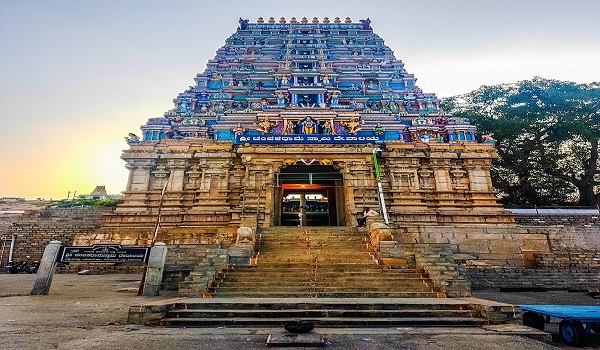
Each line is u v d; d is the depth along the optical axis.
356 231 18.20
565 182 35.22
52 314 8.00
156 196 24.42
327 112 27.56
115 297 11.01
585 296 13.20
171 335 6.34
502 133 36.50
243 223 18.05
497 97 46.00
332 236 17.34
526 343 5.94
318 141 24.22
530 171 36.34
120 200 27.42
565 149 35.50
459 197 24.72
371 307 8.28
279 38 42.38
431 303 8.38
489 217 23.88
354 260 13.52
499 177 37.03
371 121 29.23
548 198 35.75
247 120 29.22
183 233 19.70
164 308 7.59
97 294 11.65
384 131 28.58
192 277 10.70
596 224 26.72
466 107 46.53
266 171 23.25
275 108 28.75
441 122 30.06
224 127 28.39
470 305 8.27
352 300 8.93
